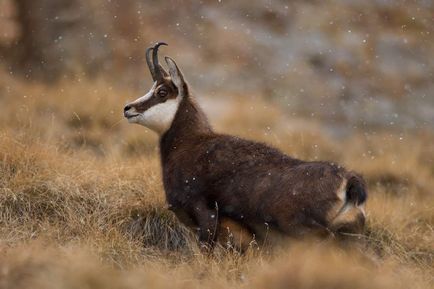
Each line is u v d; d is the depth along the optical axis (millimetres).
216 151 22594
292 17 51438
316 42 49844
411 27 53344
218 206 22188
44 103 37219
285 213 20953
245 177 21828
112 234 23094
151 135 34656
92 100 37406
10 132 28859
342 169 21031
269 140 37562
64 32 46250
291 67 47281
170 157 23312
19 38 46406
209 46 47688
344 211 20656
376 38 51656
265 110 41406
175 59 46125
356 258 20609
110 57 45469
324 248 20453
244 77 45875
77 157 28234
